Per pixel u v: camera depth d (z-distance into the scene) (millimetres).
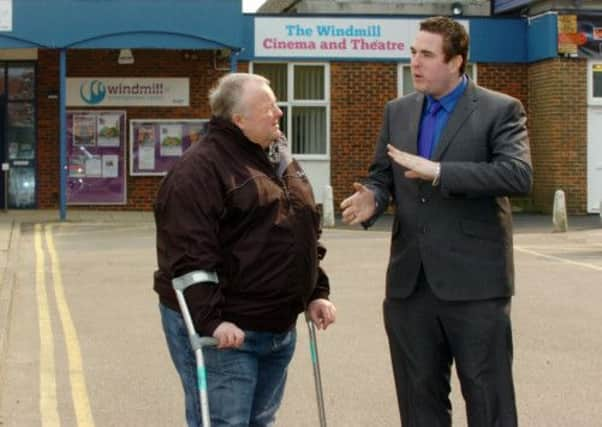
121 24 21281
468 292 4984
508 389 5070
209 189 4539
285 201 4680
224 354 4652
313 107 24516
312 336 4922
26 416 7195
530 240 18625
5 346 9312
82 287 12883
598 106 23656
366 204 5152
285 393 7734
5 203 24031
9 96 23906
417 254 5078
